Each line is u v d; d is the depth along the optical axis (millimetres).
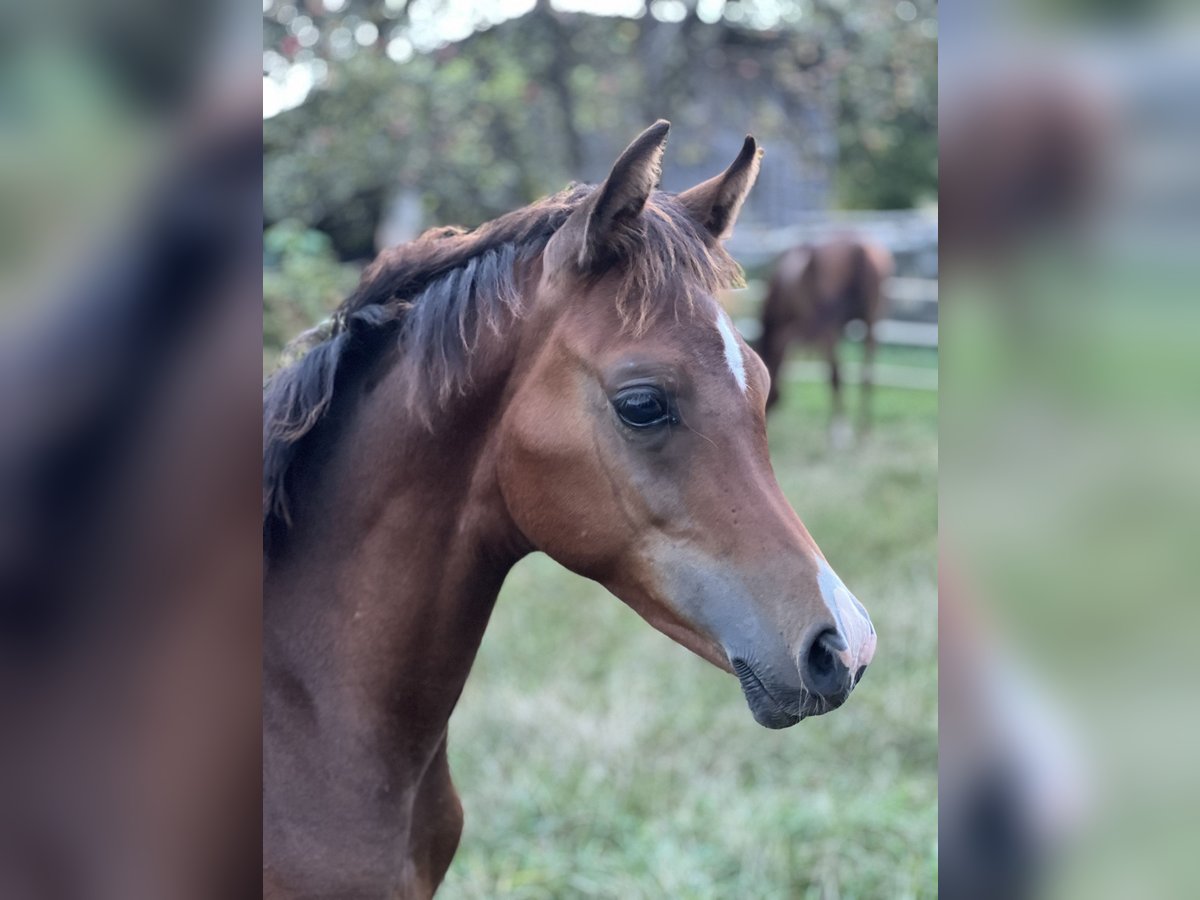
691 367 1503
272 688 1635
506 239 1700
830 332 8617
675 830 3244
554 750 3654
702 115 8242
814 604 1438
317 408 1656
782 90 8445
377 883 1631
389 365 1677
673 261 1555
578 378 1542
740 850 3127
